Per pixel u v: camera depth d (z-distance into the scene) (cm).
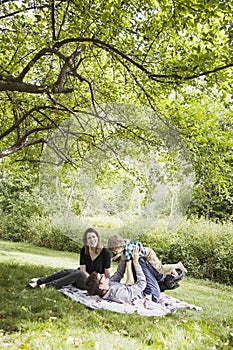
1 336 394
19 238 1577
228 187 900
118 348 394
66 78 668
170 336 441
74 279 603
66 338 402
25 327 420
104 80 764
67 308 500
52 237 1390
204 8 497
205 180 841
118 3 531
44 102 766
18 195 1684
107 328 460
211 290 866
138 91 758
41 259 1017
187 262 1077
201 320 520
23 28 609
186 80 606
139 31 627
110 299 567
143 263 614
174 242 1109
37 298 529
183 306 593
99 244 557
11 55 761
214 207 1552
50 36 675
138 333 452
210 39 585
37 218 1535
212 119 830
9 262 838
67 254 1255
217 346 436
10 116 860
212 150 805
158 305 563
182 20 549
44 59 770
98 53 757
